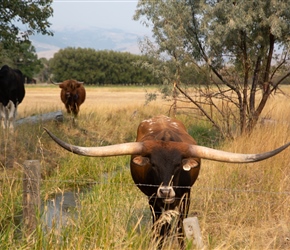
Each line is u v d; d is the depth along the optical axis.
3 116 18.17
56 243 7.00
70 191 12.46
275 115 19.81
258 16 16.11
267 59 16.69
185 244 7.47
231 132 16.52
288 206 9.28
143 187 8.38
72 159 14.32
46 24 20.30
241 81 17.77
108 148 7.62
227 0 16.27
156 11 16.64
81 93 25.39
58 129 18.94
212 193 9.83
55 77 129.25
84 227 7.60
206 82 17.55
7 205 9.50
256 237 8.18
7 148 13.95
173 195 7.11
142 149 7.66
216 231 8.78
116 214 8.77
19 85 19.23
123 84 127.69
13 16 19.44
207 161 12.91
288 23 16.22
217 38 15.80
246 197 9.61
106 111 27.27
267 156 7.38
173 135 8.40
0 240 7.15
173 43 16.41
